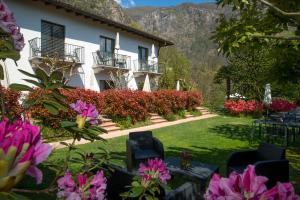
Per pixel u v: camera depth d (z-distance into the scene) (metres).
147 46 26.05
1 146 0.67
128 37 23.67
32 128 0.77
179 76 35.94
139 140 7.63
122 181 3.29
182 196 3.06
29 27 15.95
